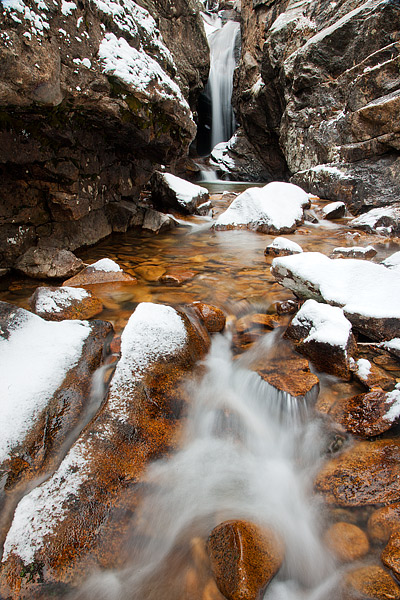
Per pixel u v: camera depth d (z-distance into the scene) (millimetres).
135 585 1764
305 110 12383
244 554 1741
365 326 3494
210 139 21078
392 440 2463
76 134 4918
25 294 4301
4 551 1729
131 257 6008
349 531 1980
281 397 2814
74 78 3707
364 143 9352
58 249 4961
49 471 2150
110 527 1904
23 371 2586
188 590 1738
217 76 20531
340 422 2648
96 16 4047
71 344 2967
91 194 5875
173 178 9430
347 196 9414
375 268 3941
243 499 2229
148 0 6449
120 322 3721
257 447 2629
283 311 4152
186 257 6109
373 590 1702
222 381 3131
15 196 4660
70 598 1678
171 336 3098
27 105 3404
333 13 12516
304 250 6473
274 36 14125
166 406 2609
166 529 2012
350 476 2242
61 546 1766
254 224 8000
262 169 17781
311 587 1789
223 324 3816
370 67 10188
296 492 2297
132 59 4512
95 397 2672
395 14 10031
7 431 2182
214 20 26531
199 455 2471
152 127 5508
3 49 2861
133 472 2160
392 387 2885
